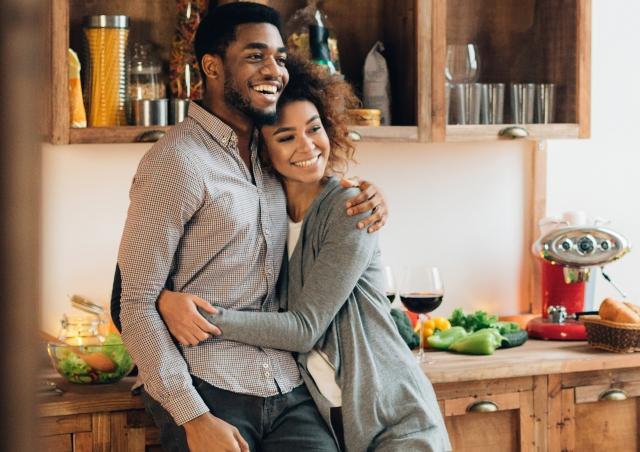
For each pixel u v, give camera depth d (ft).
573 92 8.95
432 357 8.08
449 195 9.77
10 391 0.50
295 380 6.43
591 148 10.34
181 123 6.35
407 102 8.62
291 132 6.53
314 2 8.47
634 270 10.69
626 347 8.18
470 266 9.89
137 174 6.05
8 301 0.50
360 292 6.65
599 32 10.33
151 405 6.43
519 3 9.47
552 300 9.42
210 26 6.44
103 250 8.46
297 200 6.81
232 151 6.29
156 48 8.31
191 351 6.11
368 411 6.35
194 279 6.22
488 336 8.14
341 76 8.11
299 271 6.58
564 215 9.64
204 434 5.90
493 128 8.64
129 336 5.96
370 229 6.54
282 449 6.25
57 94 7.23
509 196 10.00
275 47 6.40
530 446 8.04
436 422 6.55
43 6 0.53
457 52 8.66
